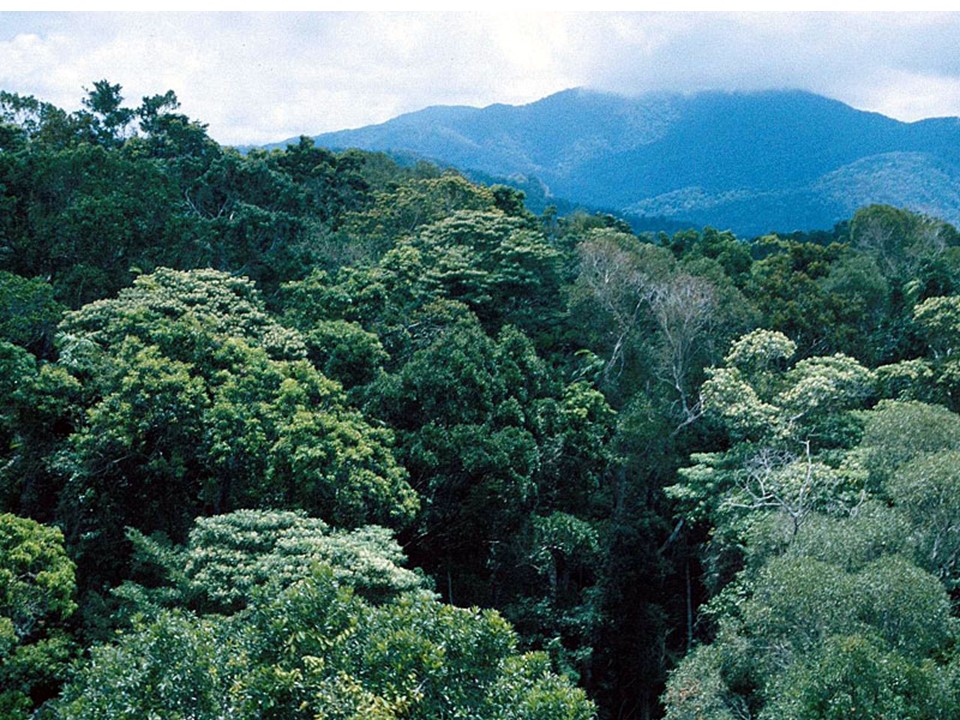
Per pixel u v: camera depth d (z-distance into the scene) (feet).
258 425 79.10
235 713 39.24
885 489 72.79
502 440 95.35
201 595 64.39
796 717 46.78
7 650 54.95
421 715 38.58
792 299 152.35
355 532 71.00
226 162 159.84
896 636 51.90
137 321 89.56
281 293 134.72
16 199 121.49
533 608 100.53
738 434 107.65
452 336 104.42
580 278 144.25
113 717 38.73
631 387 134.82
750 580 73.31
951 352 113.39
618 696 104.01
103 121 187.01
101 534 79.46
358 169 219.82
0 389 81.30
